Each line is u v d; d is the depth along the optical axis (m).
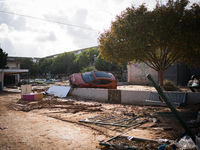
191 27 9.97
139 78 27.94
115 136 3.96
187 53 11.05
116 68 43.28
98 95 11.38
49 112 7.38
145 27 10.80
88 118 5.93
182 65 22.98
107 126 4.92
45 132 4.50
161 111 6.75
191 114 5.79
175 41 10.30
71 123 5.45
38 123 5.48
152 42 10.85
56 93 14.12
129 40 11.34
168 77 23.77
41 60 82.12
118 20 12.06
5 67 35.97
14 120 5.93
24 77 66.12
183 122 3.46
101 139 3.90
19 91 20.58
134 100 9.33
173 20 10.16
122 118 5.83
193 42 10.03
